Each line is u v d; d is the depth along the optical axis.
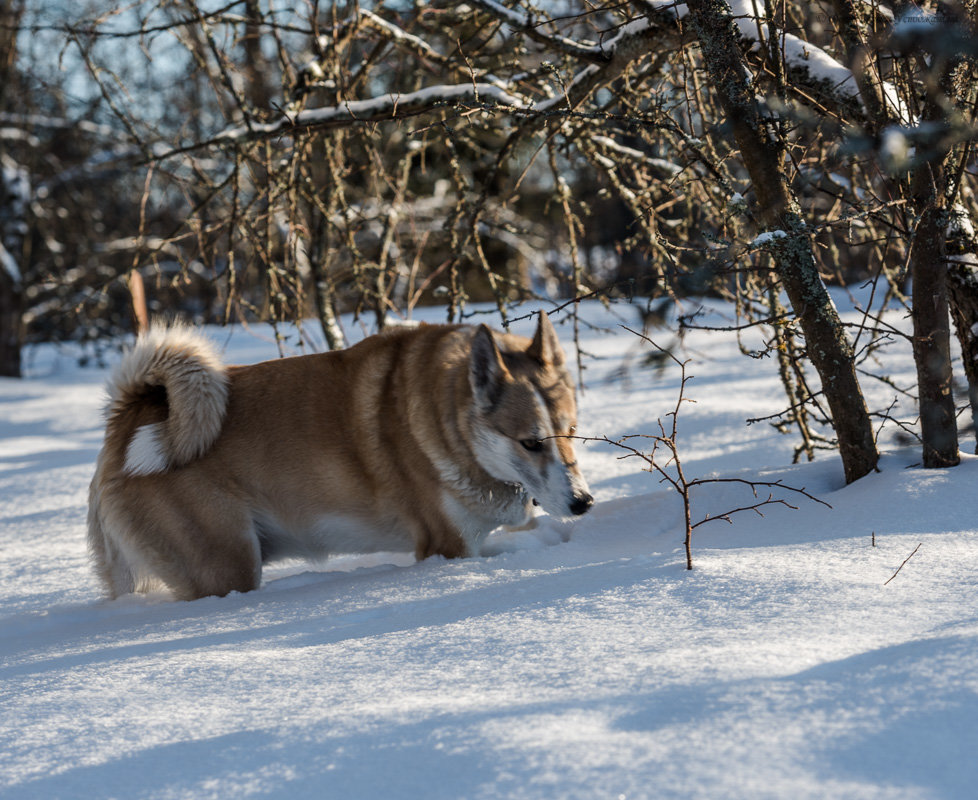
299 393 4.41
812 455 5.20
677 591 2.68
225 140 5.67
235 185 6.02
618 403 8.54
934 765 1.46
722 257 3.57
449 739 1.71
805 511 3.72
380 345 4.51
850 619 2.25
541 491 4.09
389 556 4.95
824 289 3.90
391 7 6.44
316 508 4.39
